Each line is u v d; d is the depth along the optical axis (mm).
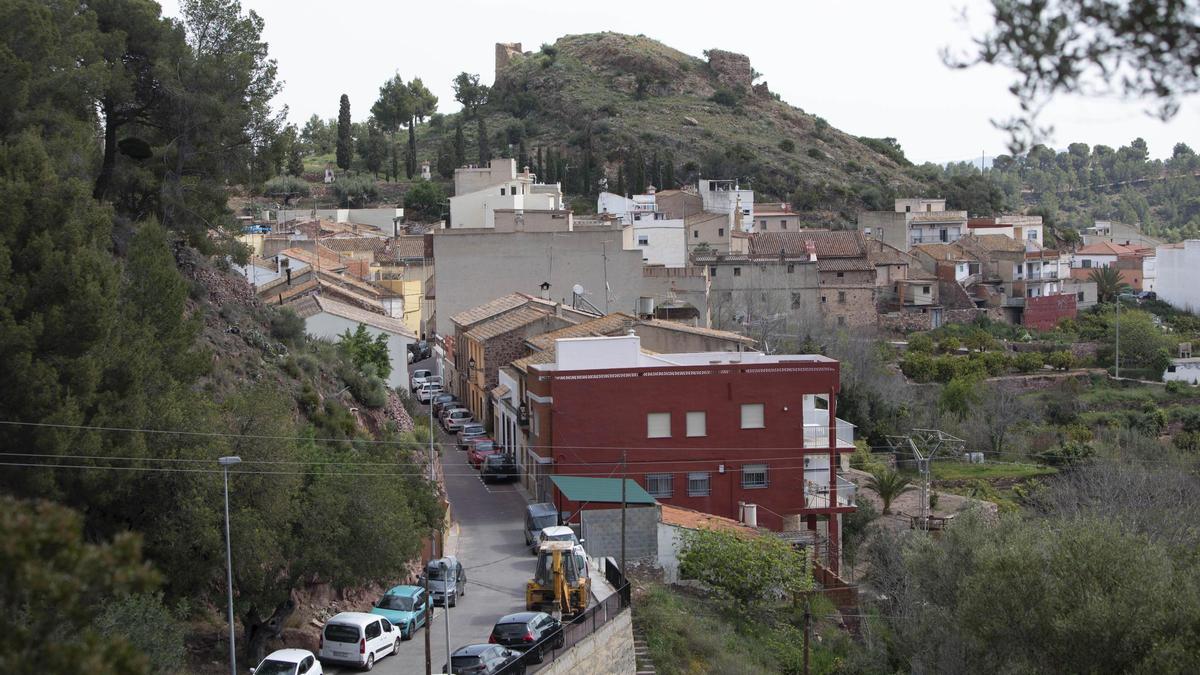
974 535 42031
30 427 30406
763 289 117438
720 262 117312
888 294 130500
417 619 40219
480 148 186750
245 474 34562
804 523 56469
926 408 90875
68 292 31938
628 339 56344
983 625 34188
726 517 54781
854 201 179250
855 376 88125
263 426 36250
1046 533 37844
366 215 152750
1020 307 135125
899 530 58000
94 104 48031
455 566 43750
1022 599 33719
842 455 66375
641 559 48781
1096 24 10484
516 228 103625
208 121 51562
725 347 67562
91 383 31797
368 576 37219
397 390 73625
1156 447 81875
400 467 45406
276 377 49531
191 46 54500
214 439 34375
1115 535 34594
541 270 98688
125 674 11766
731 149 190625
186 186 53406
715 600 47500
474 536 53156
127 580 11727
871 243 132875
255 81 56125
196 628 35656
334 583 36625
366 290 94750
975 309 132250
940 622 39188
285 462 35656
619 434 54688
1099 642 31688
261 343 51781
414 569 46188
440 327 98438
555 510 51844
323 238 124375
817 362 55906
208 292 53375
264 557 33438
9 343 30172
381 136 193875
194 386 43188
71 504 31641
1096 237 190750
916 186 197125
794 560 48938
